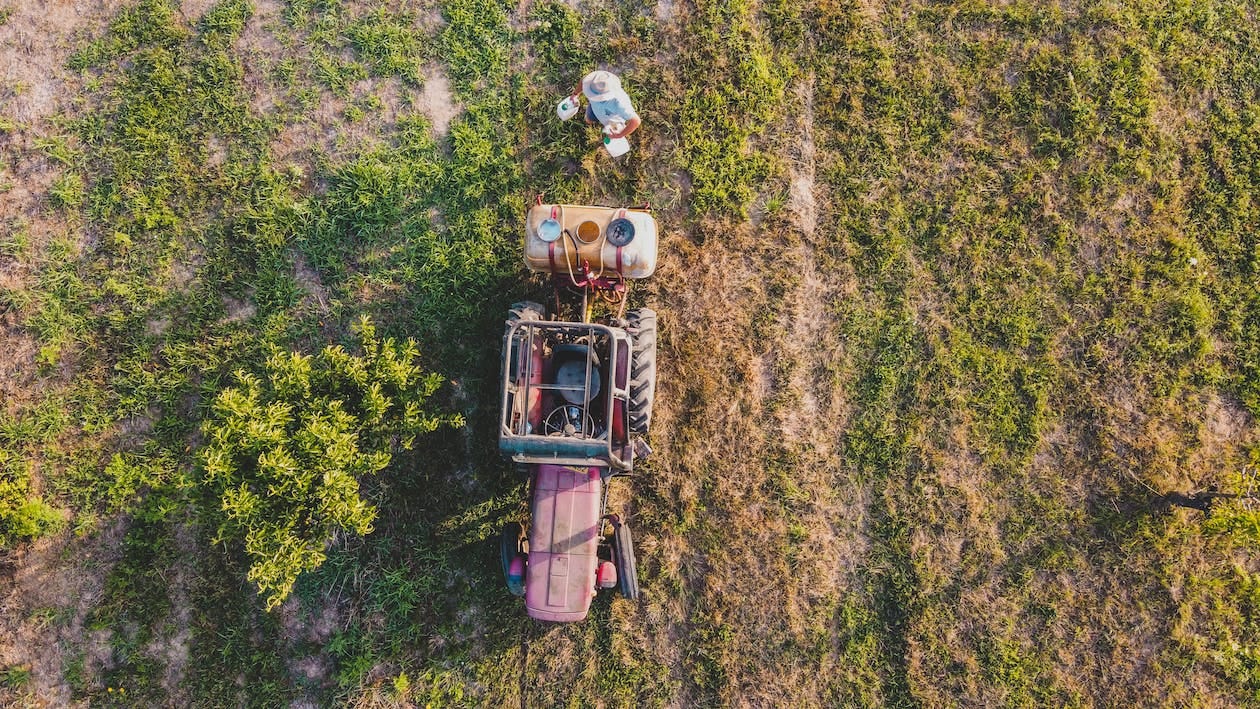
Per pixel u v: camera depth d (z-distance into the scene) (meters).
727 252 8.09
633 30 8.12
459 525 7.85
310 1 7.99
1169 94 8.26
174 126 7.86
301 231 7.82
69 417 7.61
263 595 7.71
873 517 8.05
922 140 8.20
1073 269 8.18
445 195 7.93
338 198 7.87
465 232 7.91
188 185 7.82
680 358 8.01
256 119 7.90
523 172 7.98
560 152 8.00
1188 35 8.16
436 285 7.85
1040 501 8.04
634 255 6.80
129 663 7.57
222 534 7.11
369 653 7.70
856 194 8.16
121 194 7.79
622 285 7.22
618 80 7.31
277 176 7.85
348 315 7.84
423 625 7.79
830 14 8.22
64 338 7.66
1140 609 7.96
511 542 7.38
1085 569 8.01
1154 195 8.22
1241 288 8.19
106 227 7.77
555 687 7.89
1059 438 8.10
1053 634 7.98
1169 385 8.10
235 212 7.84
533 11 8.10
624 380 6.67
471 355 7.88
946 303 8.15
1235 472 8.02
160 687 7.62
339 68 7.98
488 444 7.88
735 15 8.16
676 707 7.93
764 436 8.03
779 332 8.05
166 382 7.64
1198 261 8.16
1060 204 8.21
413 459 7.79
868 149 8.19
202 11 7.96
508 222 7.96
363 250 7.88
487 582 7.87
